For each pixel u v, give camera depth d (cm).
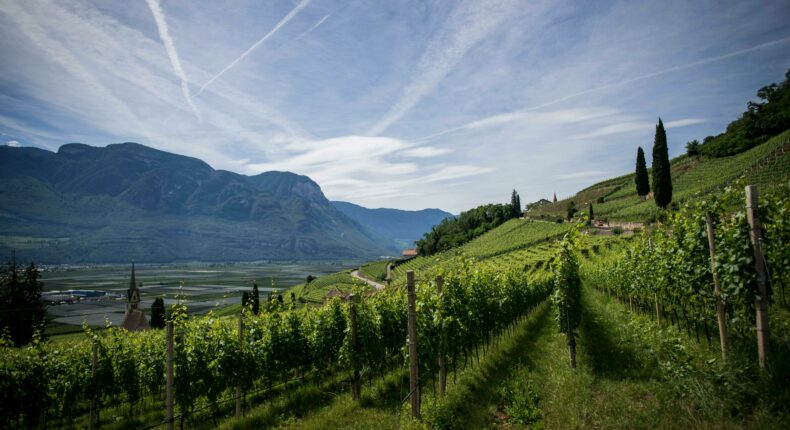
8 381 1280
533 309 2875
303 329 1678
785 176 6350
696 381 791
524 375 1145
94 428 1388
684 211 1152
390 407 1099
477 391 1087
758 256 774
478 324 1445
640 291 1855
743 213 827
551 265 1448
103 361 1499
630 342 1266
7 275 5359
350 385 1437
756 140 10650
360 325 1356
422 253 16475
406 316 1636
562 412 838
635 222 7325
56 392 1395
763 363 750
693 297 1062
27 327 4997
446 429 873
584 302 2552
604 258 3394
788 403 652
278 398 1405
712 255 921
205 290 19450
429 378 1222
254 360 1398
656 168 6912
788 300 1165
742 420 650
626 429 715
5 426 1293
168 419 1008
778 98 12688
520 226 12625
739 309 849
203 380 1276
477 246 11775
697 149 13150
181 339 1287
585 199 15575
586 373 1059
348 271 18012
